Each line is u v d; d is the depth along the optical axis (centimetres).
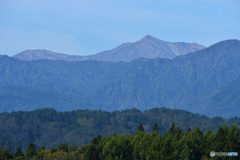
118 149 11244
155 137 11725
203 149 11456
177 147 11306
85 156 11400
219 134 11188
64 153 12181
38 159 12162
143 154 11325
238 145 10675
